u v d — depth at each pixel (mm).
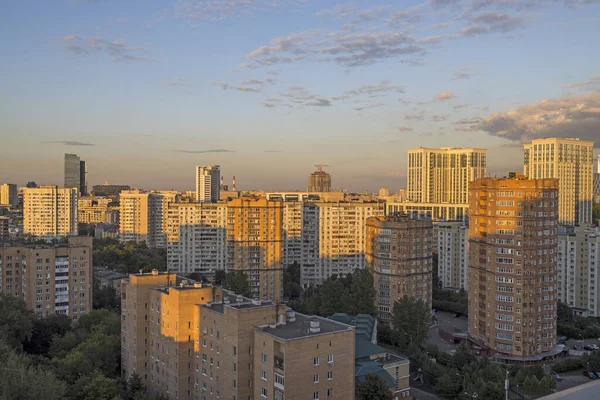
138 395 147000
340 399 128250
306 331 128250
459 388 177750
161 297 157250
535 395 175750
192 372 150250
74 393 142750
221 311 141000
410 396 167500
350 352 130125
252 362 132750
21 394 113500
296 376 120562
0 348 146375
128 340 169750
